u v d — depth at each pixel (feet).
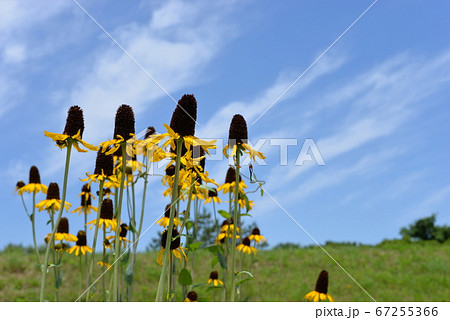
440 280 10.68
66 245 4.77
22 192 4.87
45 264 3.91
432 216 22.76
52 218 4.65
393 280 10.66
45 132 3.80
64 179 3.87
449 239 20.54
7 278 9.29
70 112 3.88
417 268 12.01
